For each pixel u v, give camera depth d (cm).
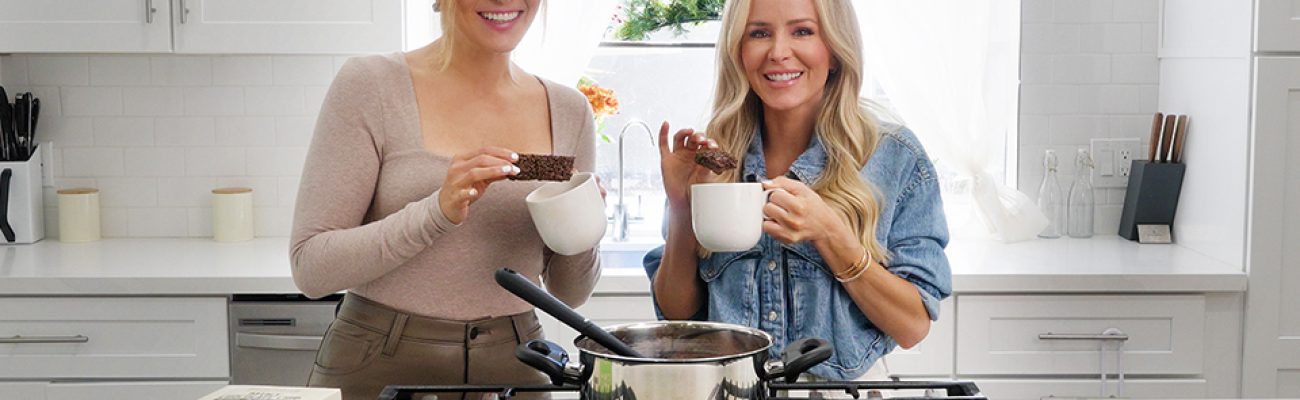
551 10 312
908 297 164
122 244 321
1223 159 294
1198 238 309
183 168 333
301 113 332
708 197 150
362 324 172
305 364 270
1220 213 295
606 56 345
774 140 176
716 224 150
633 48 345
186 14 288
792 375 124
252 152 333
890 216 170
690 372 117
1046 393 278
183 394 271
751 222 151
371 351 171
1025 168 341
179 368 270
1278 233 279
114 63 329
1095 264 288
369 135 172
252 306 270
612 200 345
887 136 171
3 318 269
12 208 320
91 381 273
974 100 322
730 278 170
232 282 266
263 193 334
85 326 270
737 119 173
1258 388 284
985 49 320
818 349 124
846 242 158
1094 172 340
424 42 323
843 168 166
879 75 324
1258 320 282
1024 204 327
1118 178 340
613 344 125
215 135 332
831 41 163
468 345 172
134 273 271
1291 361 283
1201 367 282
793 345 129
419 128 173
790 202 154
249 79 330
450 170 154
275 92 331
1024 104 339
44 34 287
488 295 174
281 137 333
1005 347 278
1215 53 298
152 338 271
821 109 170
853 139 168
